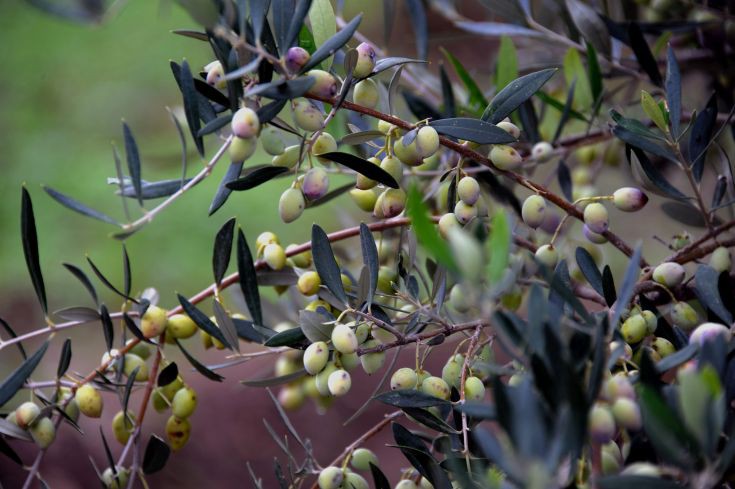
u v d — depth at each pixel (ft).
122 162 12.12
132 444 4.92
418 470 4.55
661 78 5.08
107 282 4.71
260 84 4.49
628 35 5.16
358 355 4.62
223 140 4.94
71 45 14.02
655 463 4.29
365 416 7.34
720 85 5.39
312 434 7.36
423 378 4.62
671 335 4.61
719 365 4.24
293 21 4.42
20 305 10.74
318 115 4.50
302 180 4.64
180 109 5.98
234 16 4.41
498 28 5.54
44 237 11.48
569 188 5.28
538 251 4.75
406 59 4.63
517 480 4.09
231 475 7.27
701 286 4.57
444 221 4.63
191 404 4.83
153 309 4.76
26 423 4.73
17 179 12.16
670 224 6.16
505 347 4.17
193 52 13.67
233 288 5.41
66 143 12.64
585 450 4.27
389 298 4.93
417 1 5.66
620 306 4.28
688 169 4.74
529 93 4.66
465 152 4.65
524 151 5.39
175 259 11.10
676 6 5.38
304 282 4.72
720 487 4.34
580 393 4.08
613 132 4.76
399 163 4.66
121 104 13.01
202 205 11.50
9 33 14.17
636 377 4.37
